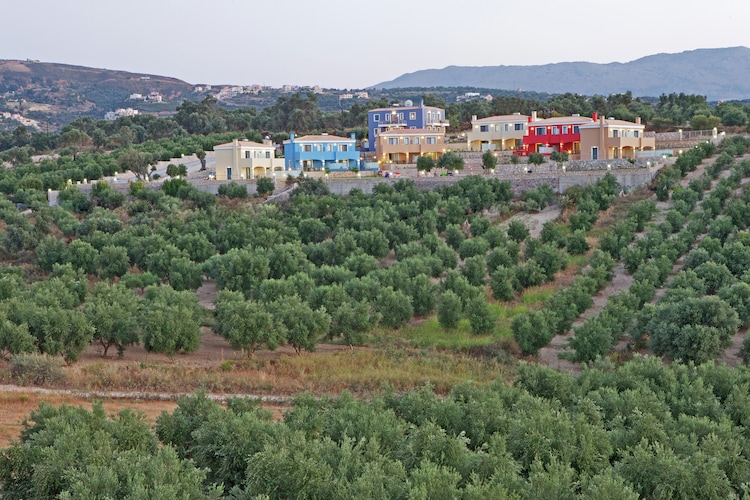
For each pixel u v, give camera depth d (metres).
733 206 90.56
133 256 96.25
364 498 32.72
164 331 62.75
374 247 92.62
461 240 94.38
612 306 66.38
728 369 50.03
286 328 63.97
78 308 74.81
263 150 145.75
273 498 35.16
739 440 40.62
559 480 34.62
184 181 126.44
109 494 33.03
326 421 42.25
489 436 41.44
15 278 84.25
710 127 153.75
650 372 50.78
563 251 84.31
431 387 49.06
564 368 61.69
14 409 50.53
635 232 94.12
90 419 40.53
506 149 156.88
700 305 59.72
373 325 67.38
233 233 99.75
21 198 132.00
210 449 38.81
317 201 111.62
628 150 137.00
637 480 36.47
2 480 37.38
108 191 125.62
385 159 152.25
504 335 68.38
